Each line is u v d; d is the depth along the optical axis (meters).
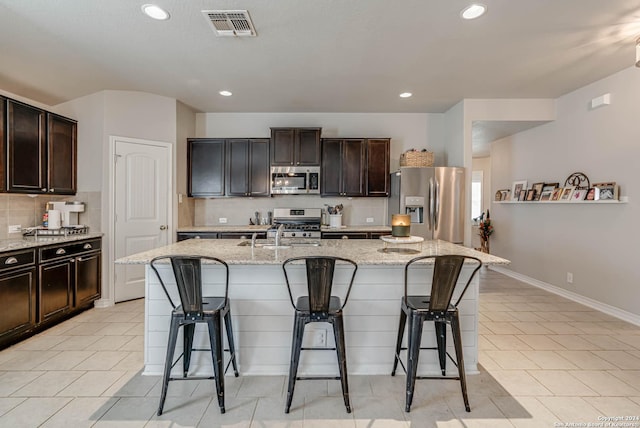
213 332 1.87
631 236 3.26
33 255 2.82
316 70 3.30
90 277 3.51
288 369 2.30
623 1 2.13
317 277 1.81
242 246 2.69
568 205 4.05
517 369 2.35
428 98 4.22
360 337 2.32
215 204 4.95
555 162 4.27
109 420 1.80
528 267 4.82
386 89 3.88
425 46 2.78
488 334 2.96
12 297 2.64
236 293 2.29
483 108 4.26
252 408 1.91
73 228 3.44
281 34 2.57
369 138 4.64
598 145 3.61
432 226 4.19
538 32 2.53
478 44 2.74
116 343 2.74
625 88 3.28
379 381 2.21
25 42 2.65
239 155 4.60
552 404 1.95
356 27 2.47
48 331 2.98
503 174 5.47
